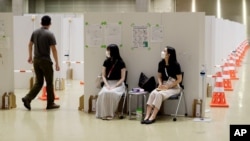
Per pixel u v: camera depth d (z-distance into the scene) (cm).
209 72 852
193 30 651
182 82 658
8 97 725
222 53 1096
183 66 659
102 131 557
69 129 569
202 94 654
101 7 2262
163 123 608
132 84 684
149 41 673
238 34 1958
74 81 1159
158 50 671
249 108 733
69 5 2261
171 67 631
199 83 654
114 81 662
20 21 975
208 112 695
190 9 2520
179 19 657
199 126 585
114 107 644
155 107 613
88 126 589
